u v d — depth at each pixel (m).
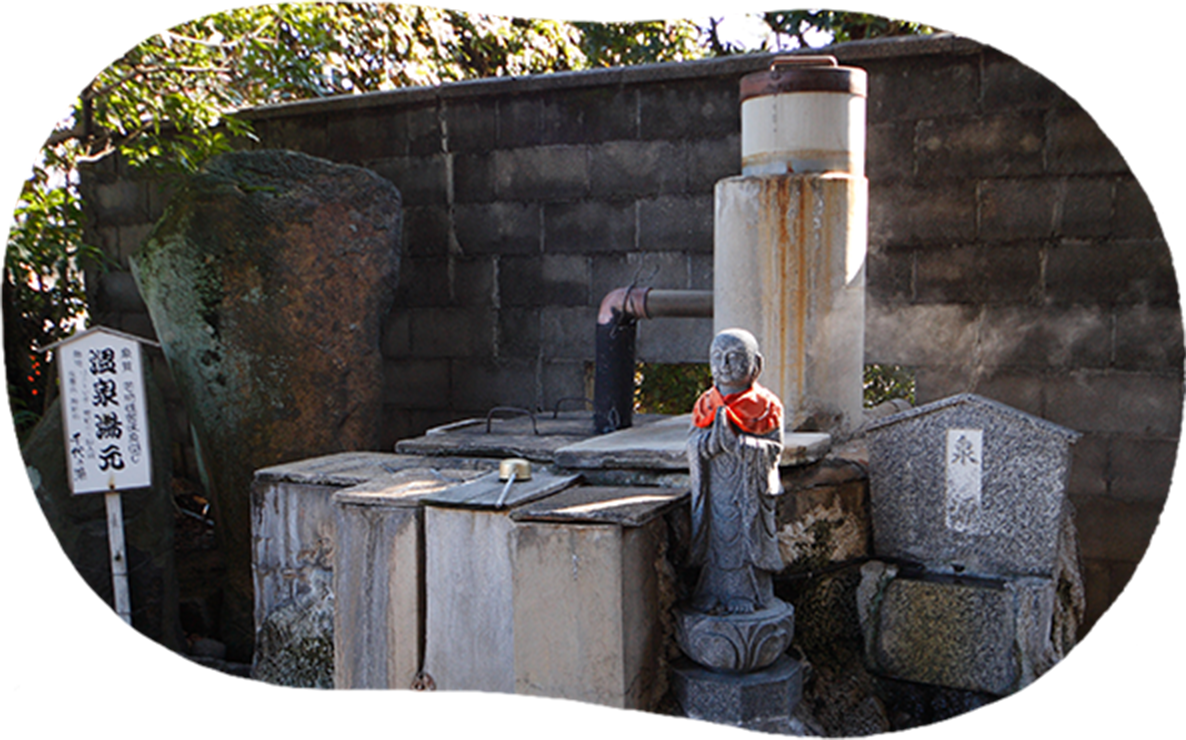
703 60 5.55
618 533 3.21
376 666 3.71
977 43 5.03
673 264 5.75
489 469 4.26
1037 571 3.74
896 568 3.92
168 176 6.71
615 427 4.81
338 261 5.46
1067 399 5.00
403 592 3.66
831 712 3.61
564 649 3.30
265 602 4.27
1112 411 4.91
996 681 3.67
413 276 6.40
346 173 5.62
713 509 3.45
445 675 3.59
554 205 6.00
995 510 3.81
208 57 6.57
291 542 4.22
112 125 6.10
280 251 5.32
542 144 5.99
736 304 4.43
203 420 5.42
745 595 3.45
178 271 5.30
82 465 4.25
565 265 6.01
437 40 8.04
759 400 3.37
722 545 3.44
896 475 4.00
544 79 5.91
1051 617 3.79
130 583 5.05
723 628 3.33
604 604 3.24
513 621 3.41
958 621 3.73
